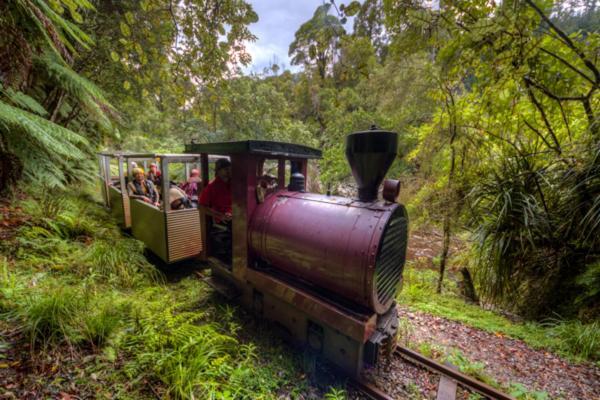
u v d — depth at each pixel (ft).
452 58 11.25
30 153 11.79
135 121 33.55
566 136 13.20
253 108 36.06
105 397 4.86
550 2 9.87
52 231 11.45
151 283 11.30
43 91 16.34
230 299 9.70
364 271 6.11
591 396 7.14
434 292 15.44
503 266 12.62
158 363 5.67
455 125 14.28
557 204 11.89
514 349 9.32
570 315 10.98
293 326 8.20
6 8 7.10
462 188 15.03
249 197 8.81
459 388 7.12
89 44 15.64
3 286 6.83
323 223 7.16
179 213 12.44
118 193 17.67
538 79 11.32
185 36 9.04
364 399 6.64
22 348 5.35
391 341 7.43
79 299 6.95
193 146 10.21
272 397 6.14
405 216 7.49
